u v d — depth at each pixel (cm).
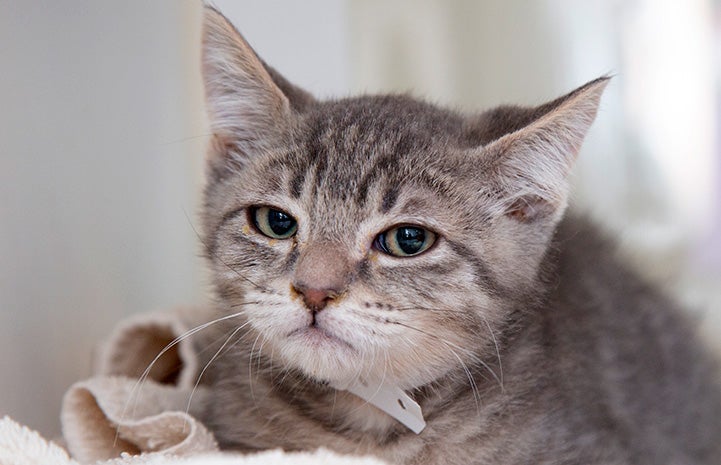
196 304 34
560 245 31
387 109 29
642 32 40
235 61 28
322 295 25
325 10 40
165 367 33
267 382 28
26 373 30
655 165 40
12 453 23
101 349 32
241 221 27
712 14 40
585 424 28
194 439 26
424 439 27
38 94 30
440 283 26
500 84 41
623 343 30
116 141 33
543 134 27
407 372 27
